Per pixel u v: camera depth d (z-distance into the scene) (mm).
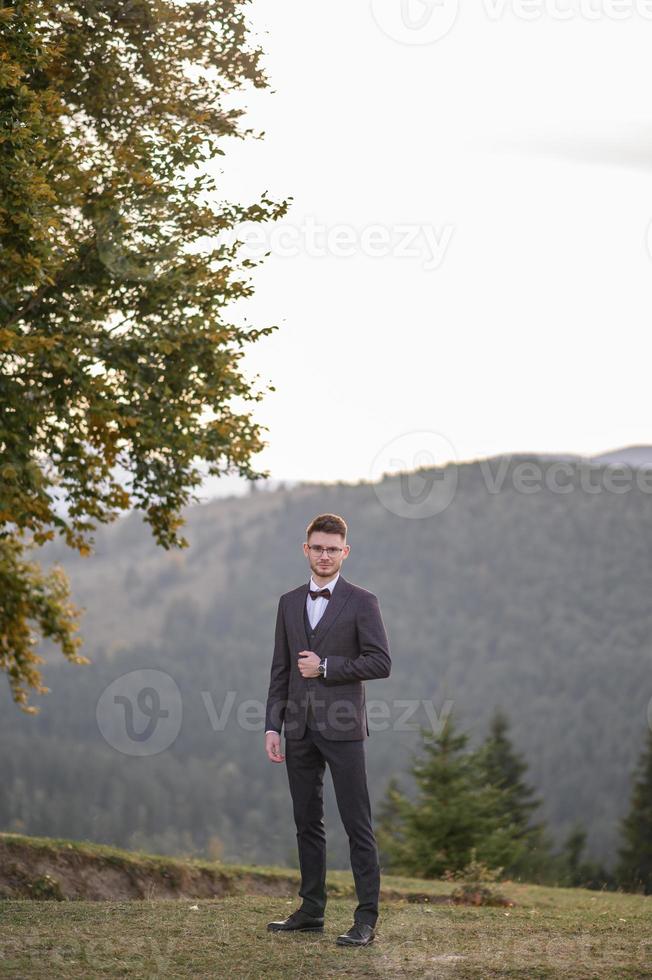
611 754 162375
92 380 9609
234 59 11914
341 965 5383
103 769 162125
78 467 10289
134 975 5141
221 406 10883
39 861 9781
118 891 9867
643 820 47250
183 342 10297
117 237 10148
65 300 10312
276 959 5523
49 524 11070
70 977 5086
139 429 9930
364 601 6348
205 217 10672
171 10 11164
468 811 22609
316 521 6453
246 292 10703
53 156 9961
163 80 11484
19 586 13656
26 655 14117
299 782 6422
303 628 6363
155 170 10609
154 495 11023
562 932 6523
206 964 5398
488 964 5379
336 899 9172
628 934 6441
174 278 10250
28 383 9984
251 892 10703
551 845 45469
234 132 12148
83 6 10930
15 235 9344
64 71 11148
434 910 7793
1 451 9719
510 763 51469
